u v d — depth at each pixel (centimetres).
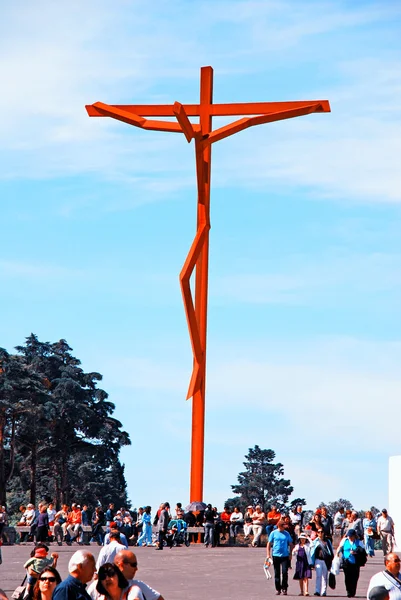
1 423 11600
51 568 1644
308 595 3303
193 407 5997
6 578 3575
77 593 1454
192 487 5962
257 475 16050
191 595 3206
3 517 5356
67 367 13225
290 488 16012
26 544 5703
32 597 1864
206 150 5931
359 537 3316
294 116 5578
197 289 6059
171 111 5975
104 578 1445
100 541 5841
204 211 5888
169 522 5700
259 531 5681
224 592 3325
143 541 5738
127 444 12950
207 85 6031
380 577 1888
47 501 5903
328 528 4953
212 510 5594
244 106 5959
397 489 5516
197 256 5769
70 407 12450
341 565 3309
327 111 5684
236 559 4691
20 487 13162
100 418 12925
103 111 5631
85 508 6009
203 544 5681
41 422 12075
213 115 5991
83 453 12838
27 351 13875
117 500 13538
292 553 3447
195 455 5984
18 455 12650
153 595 1507
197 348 5822
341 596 3325
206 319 6050
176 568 4200
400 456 5509
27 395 11888
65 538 5809
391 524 5069
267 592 3366
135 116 5616
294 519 5400
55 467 12975
